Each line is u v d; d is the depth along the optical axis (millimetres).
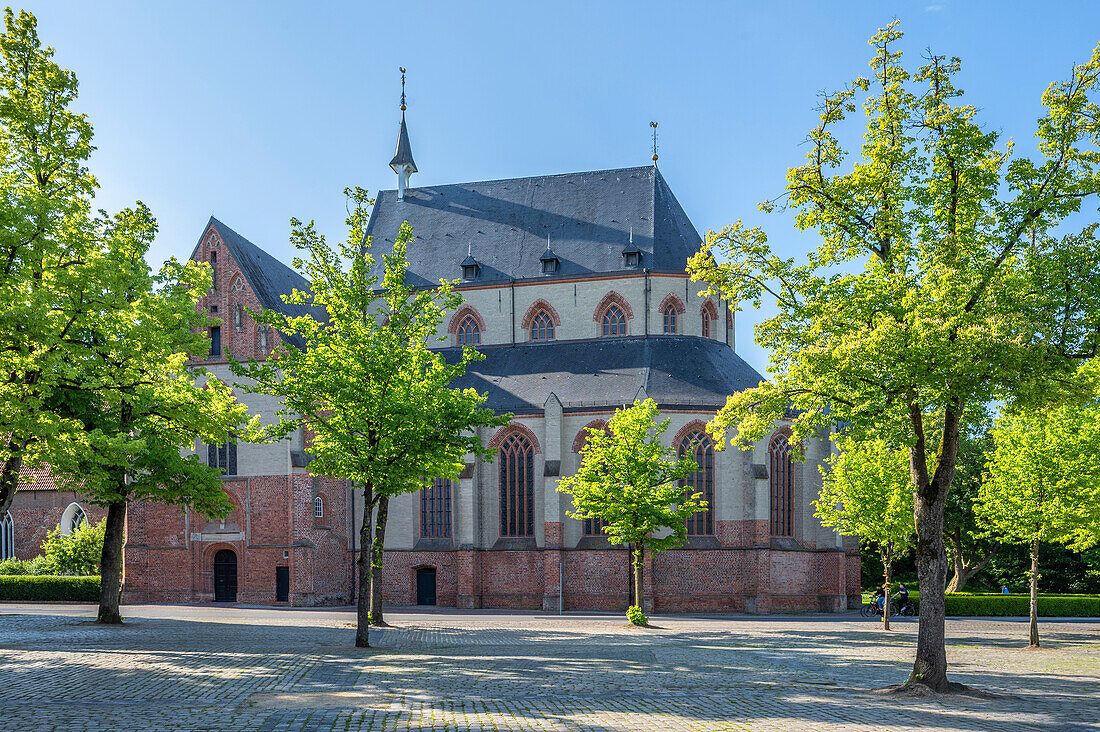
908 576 83625
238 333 64250
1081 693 22188
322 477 64250
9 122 31266
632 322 71750
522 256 75438
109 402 36406
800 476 65375
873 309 23812
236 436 38750
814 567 64688
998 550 77625
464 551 65000
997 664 30031
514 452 66500
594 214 76312
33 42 32250
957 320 21672
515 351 72875
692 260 26859
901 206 24828
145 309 32656
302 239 32656
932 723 17109
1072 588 75812
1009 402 23719
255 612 54812
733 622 52906
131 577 63969
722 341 73438
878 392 23406
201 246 65250
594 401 65625
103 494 38688
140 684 20938
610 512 48719
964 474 73562
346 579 66812
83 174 32875
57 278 28062
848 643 37875
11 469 31844
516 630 44281
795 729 16188
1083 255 22594
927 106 23969
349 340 31438
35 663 24781
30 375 29188
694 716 17562
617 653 31891
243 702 18594
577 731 15727
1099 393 22922
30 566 66125
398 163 82688
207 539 63781
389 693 20203
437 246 78062
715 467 64188
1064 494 35844
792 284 25781
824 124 25750
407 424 31250
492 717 17109
